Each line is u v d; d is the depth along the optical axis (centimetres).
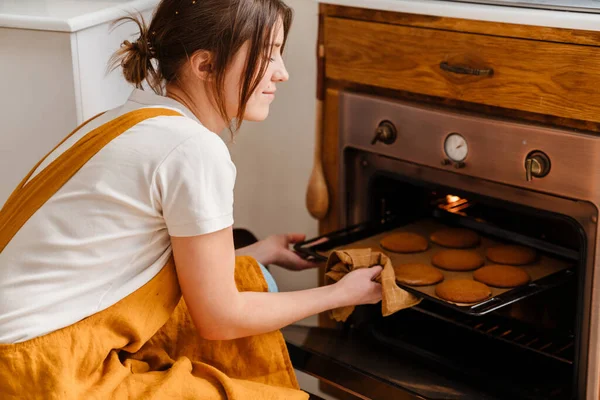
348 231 175
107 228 119
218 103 127
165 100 127
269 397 130
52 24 157
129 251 121
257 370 139
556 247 164
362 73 168
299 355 167
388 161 172
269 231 225
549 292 160
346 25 167
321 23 173
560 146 140
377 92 169
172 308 130
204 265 121
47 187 121
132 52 129
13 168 176
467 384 153
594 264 142
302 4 196
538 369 158
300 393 134
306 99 204
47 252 119
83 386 118
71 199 119
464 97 152
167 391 121
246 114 131
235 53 122
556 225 164
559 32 135
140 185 117
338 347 167
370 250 152
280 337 139
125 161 118
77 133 129
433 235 172
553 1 143
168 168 117
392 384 154
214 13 121
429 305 175
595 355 144
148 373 125
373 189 178
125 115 122
